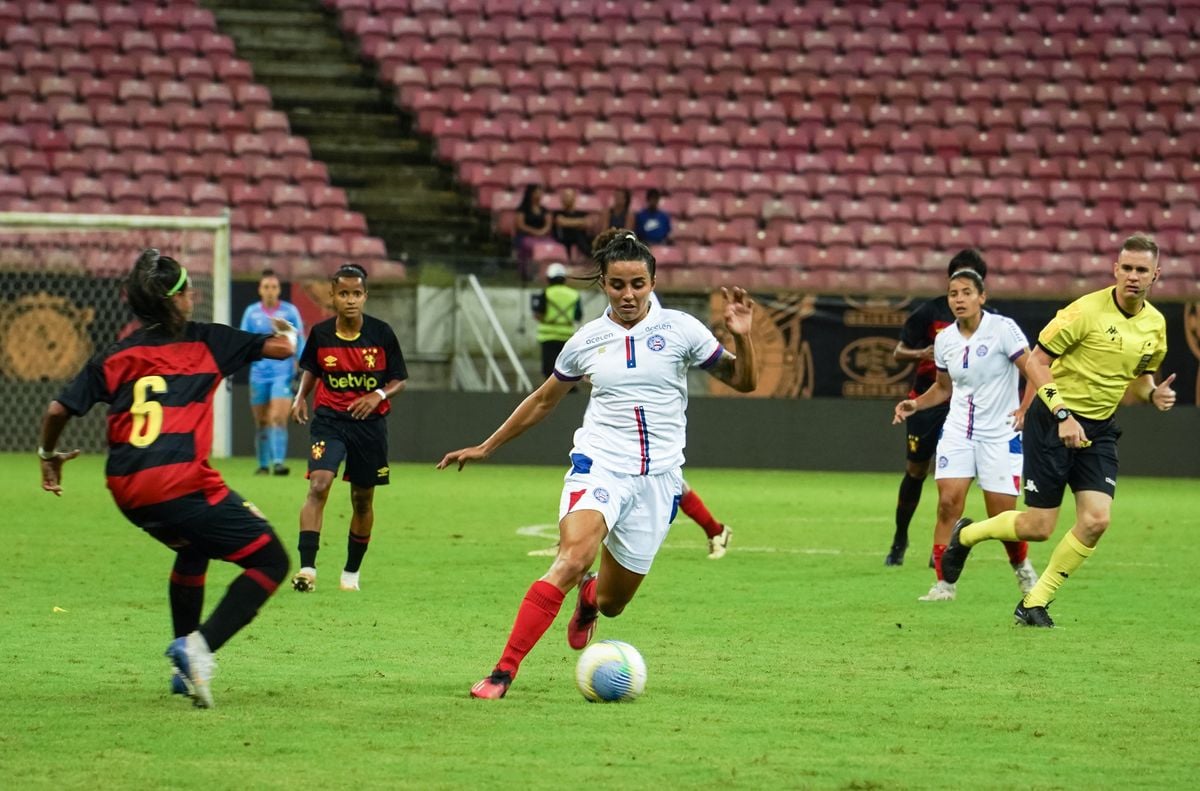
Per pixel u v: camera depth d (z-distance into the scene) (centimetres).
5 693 1966
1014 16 9725
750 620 2758
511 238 8200
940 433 3575
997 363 3103
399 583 3222
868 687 2088
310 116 8950
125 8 9056
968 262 3419
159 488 1833
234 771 1548
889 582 3353
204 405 1888
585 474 2044
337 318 3056
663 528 2100
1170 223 8594
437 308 7312
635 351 2045
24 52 8694
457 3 9425
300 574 3025
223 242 6938
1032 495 2758
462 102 8856
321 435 3067
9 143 8150
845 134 8944
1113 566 3747
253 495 5225
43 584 3100
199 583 1997
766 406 7306
